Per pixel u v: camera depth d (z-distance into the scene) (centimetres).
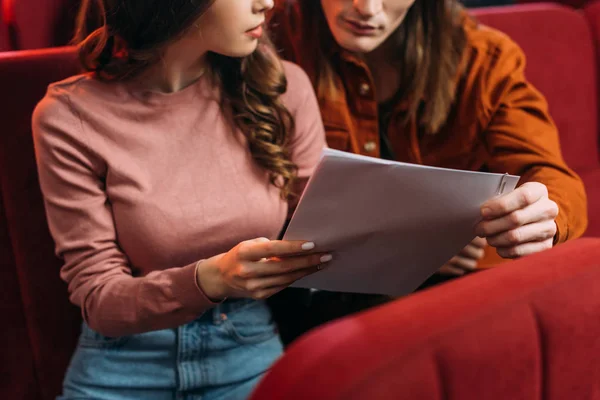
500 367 55
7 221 116
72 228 99
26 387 121
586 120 182
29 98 114
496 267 62
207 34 95
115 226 101
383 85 131
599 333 62
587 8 189
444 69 124
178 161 100
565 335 59
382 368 48
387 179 75
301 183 114
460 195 83
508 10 169
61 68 116
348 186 75
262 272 83
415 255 91
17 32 146
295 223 78
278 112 109
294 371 49
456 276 118
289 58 132
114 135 98
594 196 167
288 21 132
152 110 100
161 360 101
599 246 65
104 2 96
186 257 100
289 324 125
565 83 176
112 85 100
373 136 129
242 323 105
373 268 91
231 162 103
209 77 105
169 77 100
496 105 127
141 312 91
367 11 110
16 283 118
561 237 99
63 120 98
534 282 59
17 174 114
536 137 124
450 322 53
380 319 52
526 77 169
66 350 123
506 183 85
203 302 88
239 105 105
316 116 118
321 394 47
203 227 100
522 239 91
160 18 93
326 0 115
